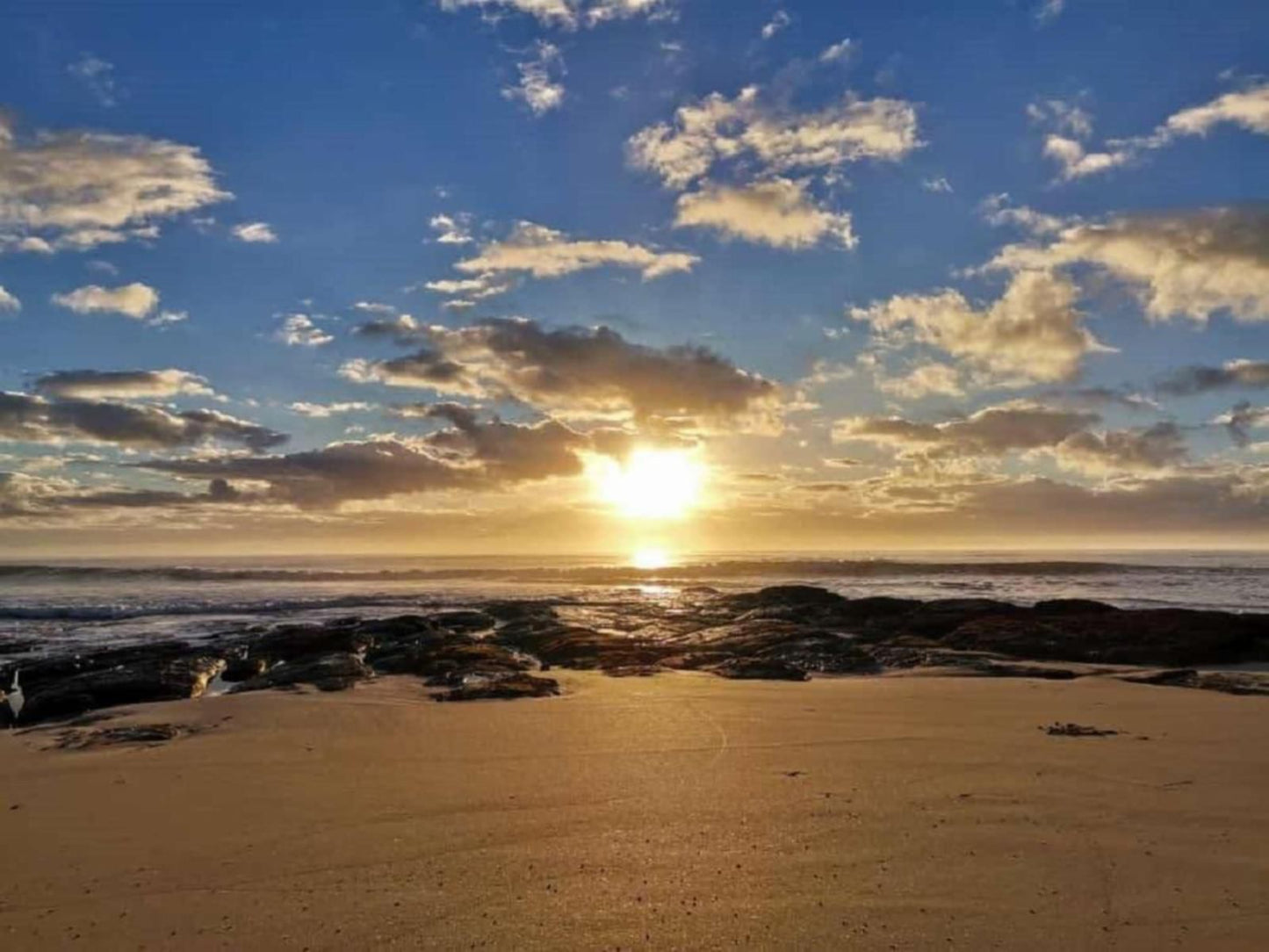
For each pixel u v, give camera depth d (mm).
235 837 8383
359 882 7195
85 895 7051
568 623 29312
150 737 13086
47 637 28516
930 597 44156
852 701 15266
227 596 46562
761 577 66375
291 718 14367
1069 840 7883
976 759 10922
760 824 8453
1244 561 96250
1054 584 54906
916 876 7109
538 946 6020
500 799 9430
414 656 21047
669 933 6172
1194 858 7422
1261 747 11359
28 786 10445
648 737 12469
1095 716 13648
